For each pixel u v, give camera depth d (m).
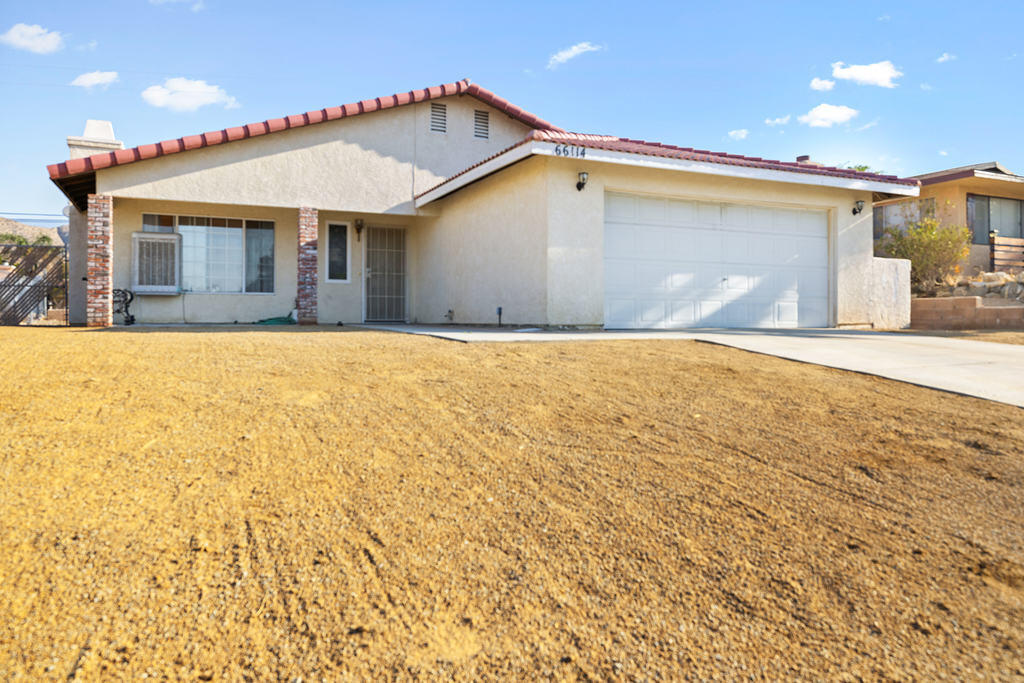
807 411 4.06
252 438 3.14
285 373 4.55
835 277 11.43
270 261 13.38
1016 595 2.12
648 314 10.02
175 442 3.03
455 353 5.68
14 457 2.72
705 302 10.46
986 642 1.88
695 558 2.28
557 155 8.73
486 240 11.07
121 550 2.11
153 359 4.85
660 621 1.94
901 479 3.00
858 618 1.98
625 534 2.42
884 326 11.82
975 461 3.23
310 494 2.59
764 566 2.24
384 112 12.83
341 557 2.17
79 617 1.80
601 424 3.67
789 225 11.19
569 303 9.25
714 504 2.69
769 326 11.00
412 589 2.03
